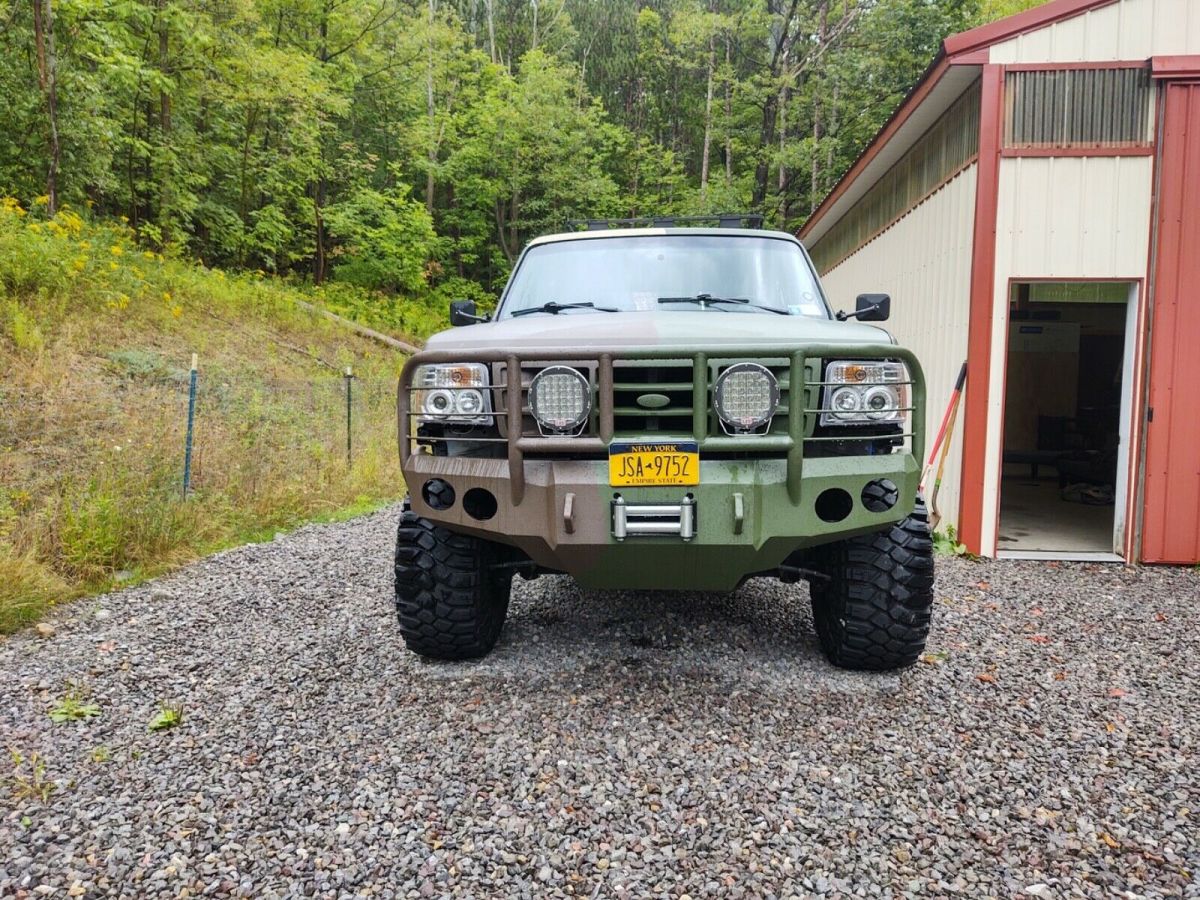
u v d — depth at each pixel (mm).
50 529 5035
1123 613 4605
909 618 3232
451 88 30266
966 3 21125
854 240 10781
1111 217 6016
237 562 5473
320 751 2740
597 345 2904
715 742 2807
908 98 6973
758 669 3492
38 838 2193
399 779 2541
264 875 2051
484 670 3496
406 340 18953
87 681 3359
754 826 2293
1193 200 5930
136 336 10477
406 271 23281
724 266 4109
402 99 27906
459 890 2000
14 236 10031
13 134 12516
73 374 8312
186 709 3088
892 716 3039
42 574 4504
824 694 3234
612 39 38344
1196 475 5973
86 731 2883
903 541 3211
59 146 12562
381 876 2053
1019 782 2561
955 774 2605
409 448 3172
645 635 3947
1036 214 6082
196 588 4832
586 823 2303
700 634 3953
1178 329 5965
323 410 10227
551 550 2947
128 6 13680
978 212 6137
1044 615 4527
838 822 2318
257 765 2637
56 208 12164
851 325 3350
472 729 2910
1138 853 2178
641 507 2797
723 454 2922
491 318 4117
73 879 2020
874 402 2951
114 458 6336
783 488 2861
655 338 2896
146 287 12148
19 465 6129
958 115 6684
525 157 29641
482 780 2543
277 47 21047
